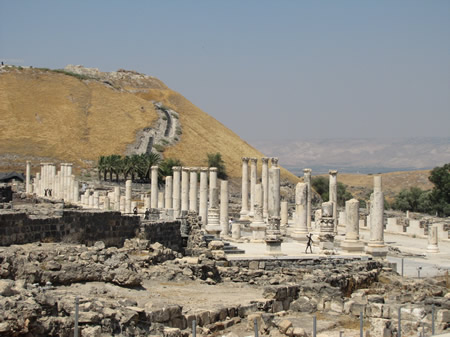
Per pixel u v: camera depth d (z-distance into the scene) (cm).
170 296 3397
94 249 3456
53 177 13088
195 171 8581
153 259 4100
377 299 3812
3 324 2162
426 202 16050
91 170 19525
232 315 3206
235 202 13375
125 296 3134
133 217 4478
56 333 2327
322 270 4656
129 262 3562
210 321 3034
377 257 5656
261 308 3434
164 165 17638
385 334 3169
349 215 5847
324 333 3172
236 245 6053
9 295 2366
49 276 3138
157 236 4706
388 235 9450
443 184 15812
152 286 3644
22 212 3719
